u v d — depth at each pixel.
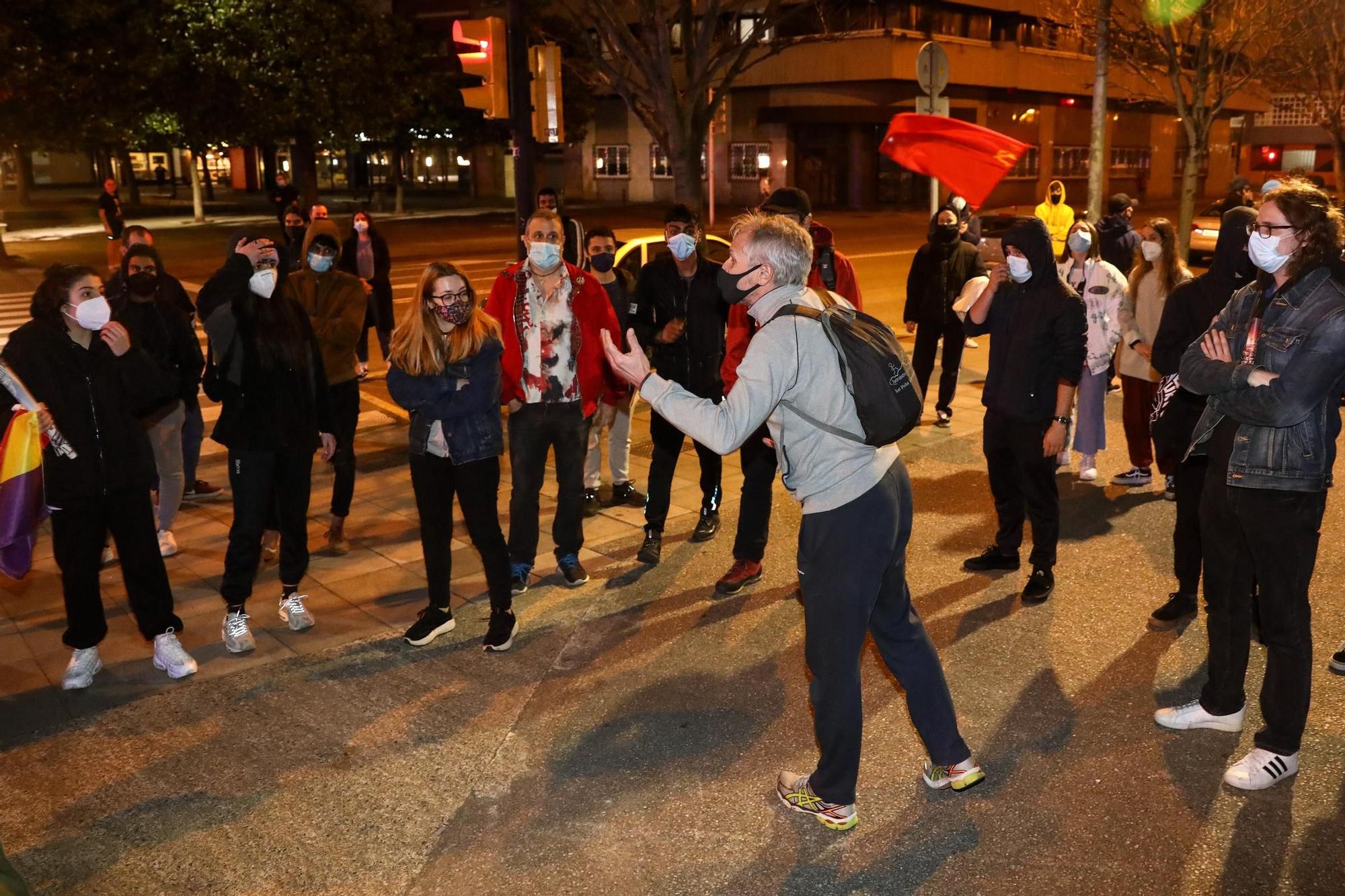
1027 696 4.52
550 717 4.43
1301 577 3.66
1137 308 7.08
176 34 29.25
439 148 56.03
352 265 11.29
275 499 5.86
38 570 6.20
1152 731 4.21
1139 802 3.74
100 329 4.33
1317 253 3.50
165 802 3.87
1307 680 3.72
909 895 3.30
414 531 6.73
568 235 8.39
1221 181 57.56
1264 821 3.61
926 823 3.67
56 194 57.78
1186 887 3.29
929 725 3.74
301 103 30.88
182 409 6.11
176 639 4.88
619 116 49.59
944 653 4.95
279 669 4.89
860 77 38.81
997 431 5.51
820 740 3.58
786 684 4.69
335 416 5.91
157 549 4.75
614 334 5.69
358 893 3.38
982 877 3.37
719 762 4.07
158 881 3.44
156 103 29.73
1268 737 3.79
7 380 4.09
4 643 5.22
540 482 5.72
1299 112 54.12
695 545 6.43
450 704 4.55
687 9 9.83
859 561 3.38
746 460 5.59
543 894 3.35
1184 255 16.42
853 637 3.46
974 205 5.39
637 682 4.72
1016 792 3.82
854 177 44.66
